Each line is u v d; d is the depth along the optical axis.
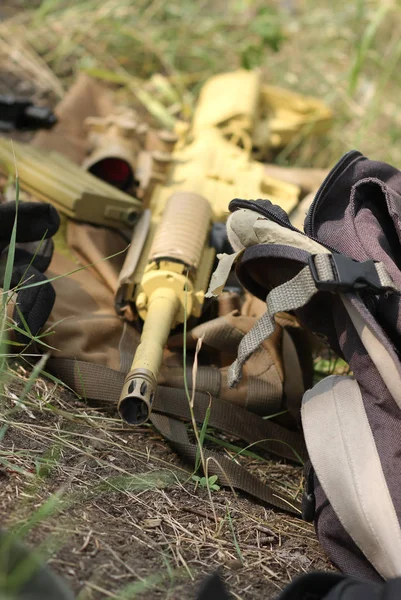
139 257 2.09
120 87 3.81
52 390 1.77
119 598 1.21
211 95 3.12
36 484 1.44
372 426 1.43
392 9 4.39
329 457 1.42
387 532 1.34
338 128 3.85
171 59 3.98
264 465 1.86
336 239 1.61
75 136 2.82
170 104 3.77
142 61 3.95
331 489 1.40
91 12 4.02
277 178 2.78
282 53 4.42
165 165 2.51
